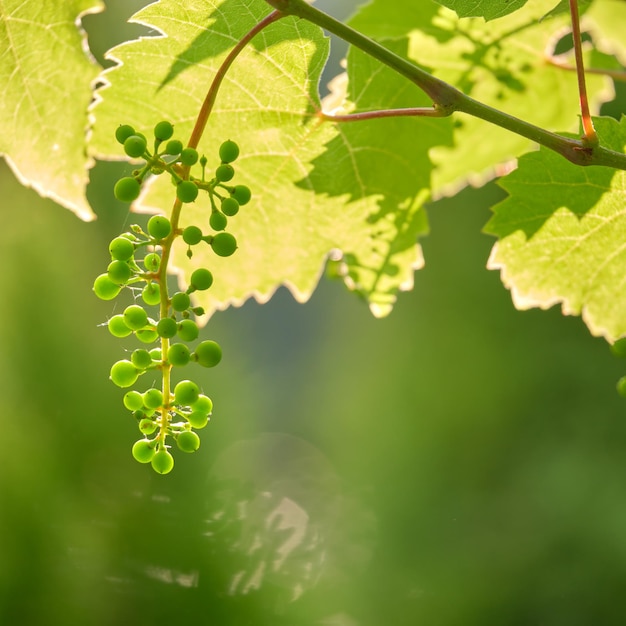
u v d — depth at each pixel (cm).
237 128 112
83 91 111
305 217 116
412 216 117
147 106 111
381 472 375
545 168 112
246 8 107
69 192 113
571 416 332
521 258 115
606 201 112
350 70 112
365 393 413
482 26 119
